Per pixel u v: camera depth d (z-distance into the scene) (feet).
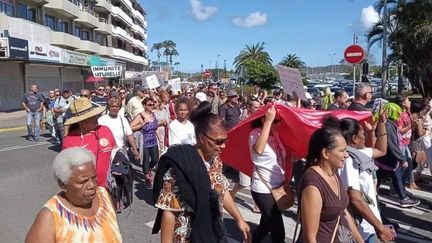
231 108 37.27
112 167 20.22
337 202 10.09
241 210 22.63
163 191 9.16
